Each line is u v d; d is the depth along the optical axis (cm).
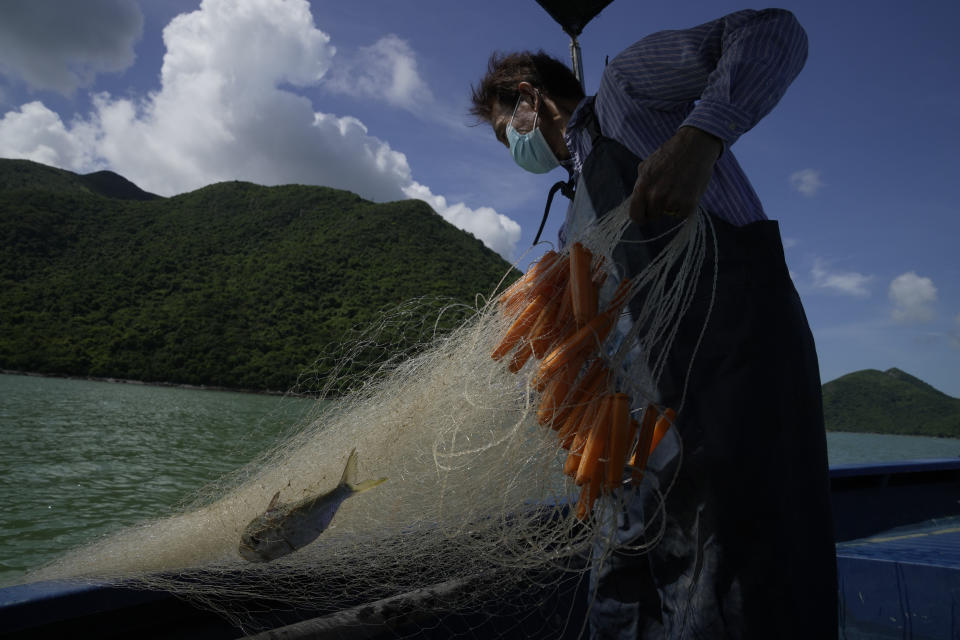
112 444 2580
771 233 102
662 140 113
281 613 112
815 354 105
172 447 2608
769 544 91
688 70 108
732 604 90
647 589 107
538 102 144
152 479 1938
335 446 122
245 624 107
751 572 90
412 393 120
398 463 116
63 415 3491
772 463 93
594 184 117
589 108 126
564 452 103
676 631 96
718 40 107
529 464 105
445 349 121
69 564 109
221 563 108
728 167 111
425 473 114
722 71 99
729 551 91
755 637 89
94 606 92
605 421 89
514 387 111
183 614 107
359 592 118
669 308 102
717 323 99
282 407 128
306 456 122
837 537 254
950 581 153
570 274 103
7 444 2381
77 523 1339
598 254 108
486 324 116
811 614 91
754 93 96
